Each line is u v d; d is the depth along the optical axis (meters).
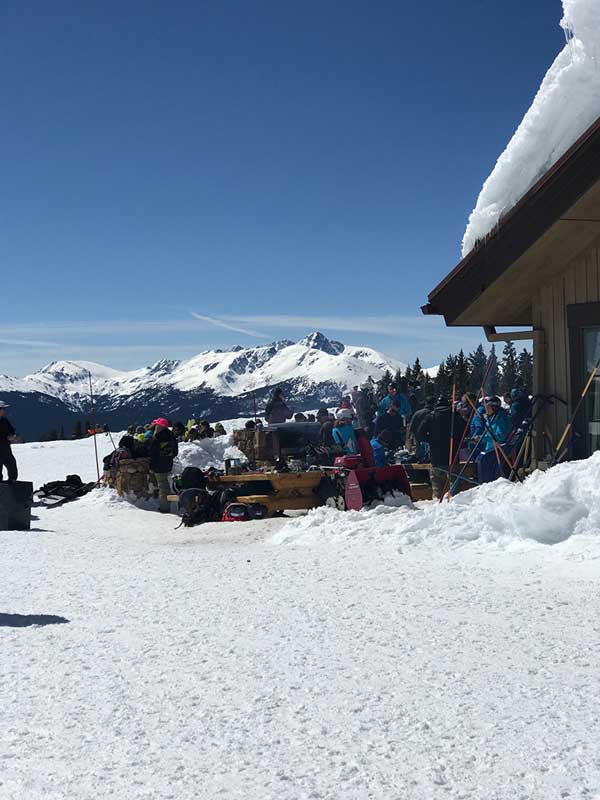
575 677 4.69
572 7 10.72
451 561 8.63
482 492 10.54
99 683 4.75
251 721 4.09
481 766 3.52
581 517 8.95
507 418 13.22
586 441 12.34
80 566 9.62
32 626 6.21
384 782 3.38
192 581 8.16
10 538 13.07
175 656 5.30
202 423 27.50
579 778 3.38
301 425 19.09
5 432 16.02
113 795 3.27
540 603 6.54
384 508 11.92
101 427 36.41
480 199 12.12
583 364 12.44
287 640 5.63
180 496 15.43
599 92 10.82
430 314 13.20
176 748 3.75
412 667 4.95
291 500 14.77
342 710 4.23
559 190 11.20
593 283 12.20
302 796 3.25
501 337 13.23
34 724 4.08
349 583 7.71
